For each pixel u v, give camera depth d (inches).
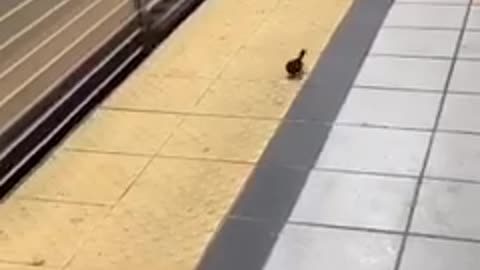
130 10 172.4
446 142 137.3
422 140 138.3
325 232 119.0
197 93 159.0
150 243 119.7
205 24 187.8
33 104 142.5
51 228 124.5
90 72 158.9
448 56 164.2
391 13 183.9
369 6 188.4
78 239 121.7
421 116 144.9
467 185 126.5
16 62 137.5
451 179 128.1
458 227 118.3
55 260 118.0
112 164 138.7
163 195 129.7
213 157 138.3
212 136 144.6
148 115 152.9
